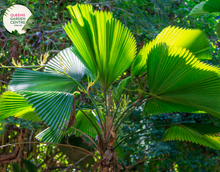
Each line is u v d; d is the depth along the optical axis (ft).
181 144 18.95
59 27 16.84
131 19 18.08
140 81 9.29
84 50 8.67
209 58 9.76
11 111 7.96
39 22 17.26
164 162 19.29
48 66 9.34
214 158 17.89
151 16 20.15
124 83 10.32
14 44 16.75
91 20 7.53
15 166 23.03
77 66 10.52
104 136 8.89
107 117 9.00
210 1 11.96
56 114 6.01
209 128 9.07
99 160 8.68
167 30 8.63
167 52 7.02
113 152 8.63
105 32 7.68
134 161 18.57
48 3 17.69
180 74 7.37
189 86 7.64
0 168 25.00
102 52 8.16
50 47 18.99
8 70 18.88
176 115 18.66
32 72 9.10
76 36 8.44
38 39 15.98
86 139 18.15
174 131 10.23
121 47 8.05
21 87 8.29
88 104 16.75
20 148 22.56
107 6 18.38
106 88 9.11
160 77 7.80
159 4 19.83
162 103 9.79
